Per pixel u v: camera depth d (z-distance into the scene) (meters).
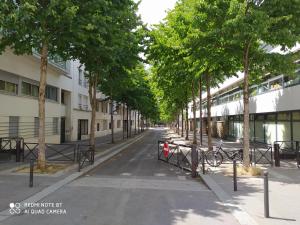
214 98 44.16
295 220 6.68
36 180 10.81
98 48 13.40
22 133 21.86
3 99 19.39
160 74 20.78
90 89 21.33
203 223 6.52
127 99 34.59
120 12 13.82
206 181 10.94
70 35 12.31
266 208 6.92
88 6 11.85
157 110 69.69
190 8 14.94
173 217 6.90
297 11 11.44
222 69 16.38
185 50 14.67
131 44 17.17
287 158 17.23
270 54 12.43
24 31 11.11
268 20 10.70
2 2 10.51
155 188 10.07
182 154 15.41
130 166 15.41
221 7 12.21
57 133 29.06
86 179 11.57
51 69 26.66
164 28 18.33
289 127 20.86
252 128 28.86
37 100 24.36
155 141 36.31
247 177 11.84
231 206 7.80
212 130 44.03
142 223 6.45
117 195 8.97
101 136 46.25
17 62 21.09
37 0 10.93
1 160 15.57
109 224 6.36
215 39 12.36
